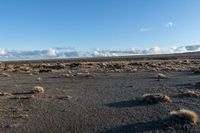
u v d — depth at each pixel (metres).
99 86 28.80
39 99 21.11
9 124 14.22
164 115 14.53
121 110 16.28
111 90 25.19
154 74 41.94
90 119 14.61
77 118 14.91
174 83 29.09
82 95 22.67
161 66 63.75
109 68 62.19
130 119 14.23
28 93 24.83
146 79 34.75
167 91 23.14
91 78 38.50
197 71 41.41
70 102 19.50
